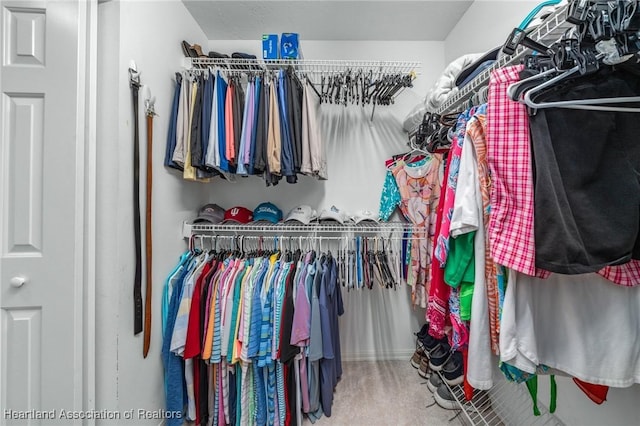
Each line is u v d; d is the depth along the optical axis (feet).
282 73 4.14
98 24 2.93
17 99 2.55
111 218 2.94
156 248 3.69
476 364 2.13
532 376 2.17
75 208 2.62
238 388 3.76
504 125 1.90
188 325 3.58
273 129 4.00
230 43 5.65
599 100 1.68
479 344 2.12
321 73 4.47
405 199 4.96
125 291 3.06
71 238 2.60
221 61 4.30
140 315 3.26
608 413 2.55
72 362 2.59
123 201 3.03
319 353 3.52
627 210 1.69
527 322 2.01
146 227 3.40
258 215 4.96
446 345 4.46
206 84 4.04
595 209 1.72
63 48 2.58
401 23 5.21
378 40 5.67
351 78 4.53
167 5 4.04
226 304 3.59
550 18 2.12
